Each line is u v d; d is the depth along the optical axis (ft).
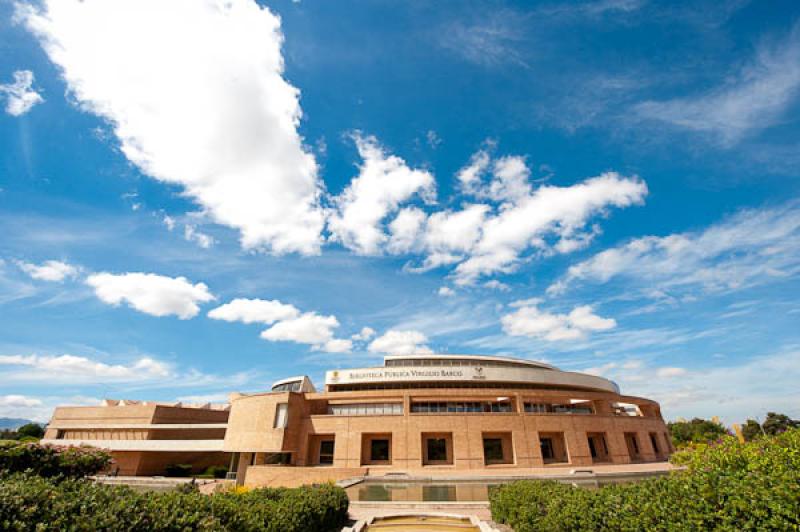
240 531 26.02
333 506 42.24
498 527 43.68
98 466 39.47
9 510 16.97
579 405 156.35
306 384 161.68
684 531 20.34
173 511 22.16
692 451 29.43
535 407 140.56
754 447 24.91
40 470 35.17
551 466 121.70
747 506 18.61
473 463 118.62
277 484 111.86
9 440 36.01
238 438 137.80
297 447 130.11
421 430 123.75
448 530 46.21
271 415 131.44
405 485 86.28
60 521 17.34
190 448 155.33
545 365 186.50
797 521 16.96
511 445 128.26
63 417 190.39
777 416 156.97
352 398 137.49
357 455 123.85
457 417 124.77
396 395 135.13
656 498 23.43
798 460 20.74
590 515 26.55
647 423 156.97
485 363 172.55
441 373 144.25
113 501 20.81
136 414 181.68
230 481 134.41
